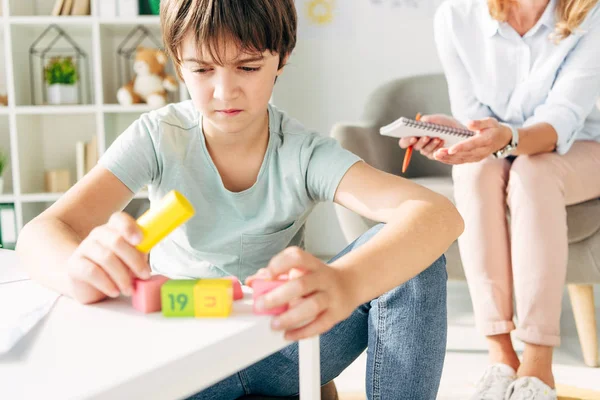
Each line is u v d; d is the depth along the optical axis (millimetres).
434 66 3010
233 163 931
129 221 554
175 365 445
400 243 661
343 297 564
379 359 828
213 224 941
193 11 747
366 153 1938
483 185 1355
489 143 1322
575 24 1512
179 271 958
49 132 2846
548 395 1201
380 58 3025
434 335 820
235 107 774
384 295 824
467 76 1713
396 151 2154
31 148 2705
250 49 752
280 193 930
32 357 457
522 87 1618
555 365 1583
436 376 840
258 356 514
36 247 682
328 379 962
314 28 3027
